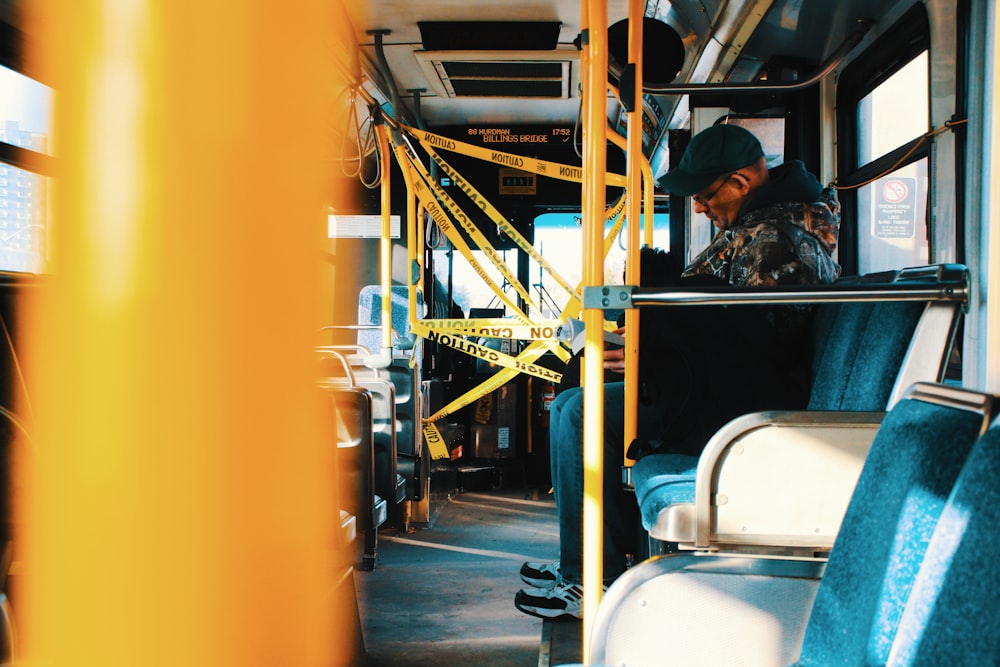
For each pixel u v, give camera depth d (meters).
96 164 0.58
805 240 2.61
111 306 0.59
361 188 6.48
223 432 0.61
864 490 1.20
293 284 0.63
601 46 2.08
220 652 0.62
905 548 1.00
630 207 2.60
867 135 3.93
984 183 1.40
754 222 2.67
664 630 1.82
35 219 2.56
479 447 6.73
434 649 2.96
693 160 2.85
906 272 2.02
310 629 0.71
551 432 3.38
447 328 5.49
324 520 2.42
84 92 0.58
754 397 2.41
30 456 1.72
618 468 2.81
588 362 1.98
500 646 2.99
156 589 0.61
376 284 6.48
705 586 1.81
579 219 6.99
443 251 7.04
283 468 0.64
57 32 0.57
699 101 4.63
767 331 2.46
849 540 1.20
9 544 1.67
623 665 1.83
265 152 0.62
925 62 3.22
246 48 0.60
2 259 2.49
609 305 1.94
